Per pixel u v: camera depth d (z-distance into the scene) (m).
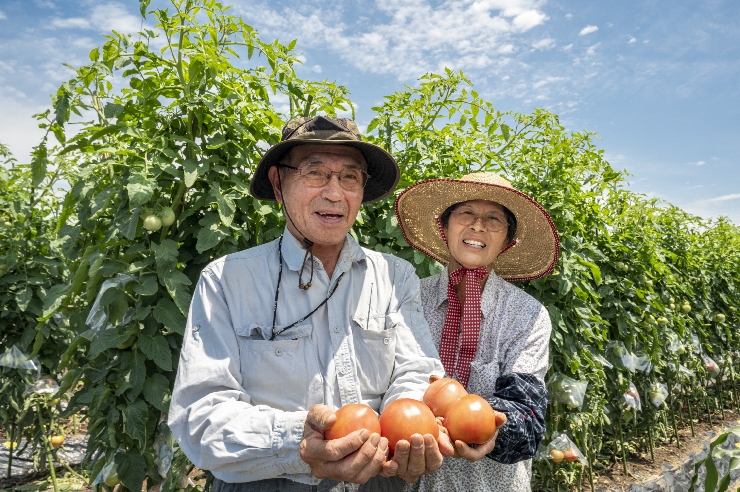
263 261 1.59
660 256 5.82
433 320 2.09
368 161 1.81
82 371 2.53
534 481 4.47
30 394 4.58
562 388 3.89
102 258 2.41
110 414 2.40
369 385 1.56
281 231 2.77
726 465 5.69
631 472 5.45
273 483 1.42
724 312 8.83
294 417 1.27
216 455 1.28
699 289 8.02
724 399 8.98
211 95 2.58
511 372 1.83
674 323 6.68
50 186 4.54
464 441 1.38
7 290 4.56
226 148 2.64
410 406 1.30
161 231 2.59
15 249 4.57
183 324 2.40
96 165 2.37
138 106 2.68
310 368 1.46
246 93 2.81
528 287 4.13
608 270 5.34
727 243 9.99
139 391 2.38
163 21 2.54
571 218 4.05
